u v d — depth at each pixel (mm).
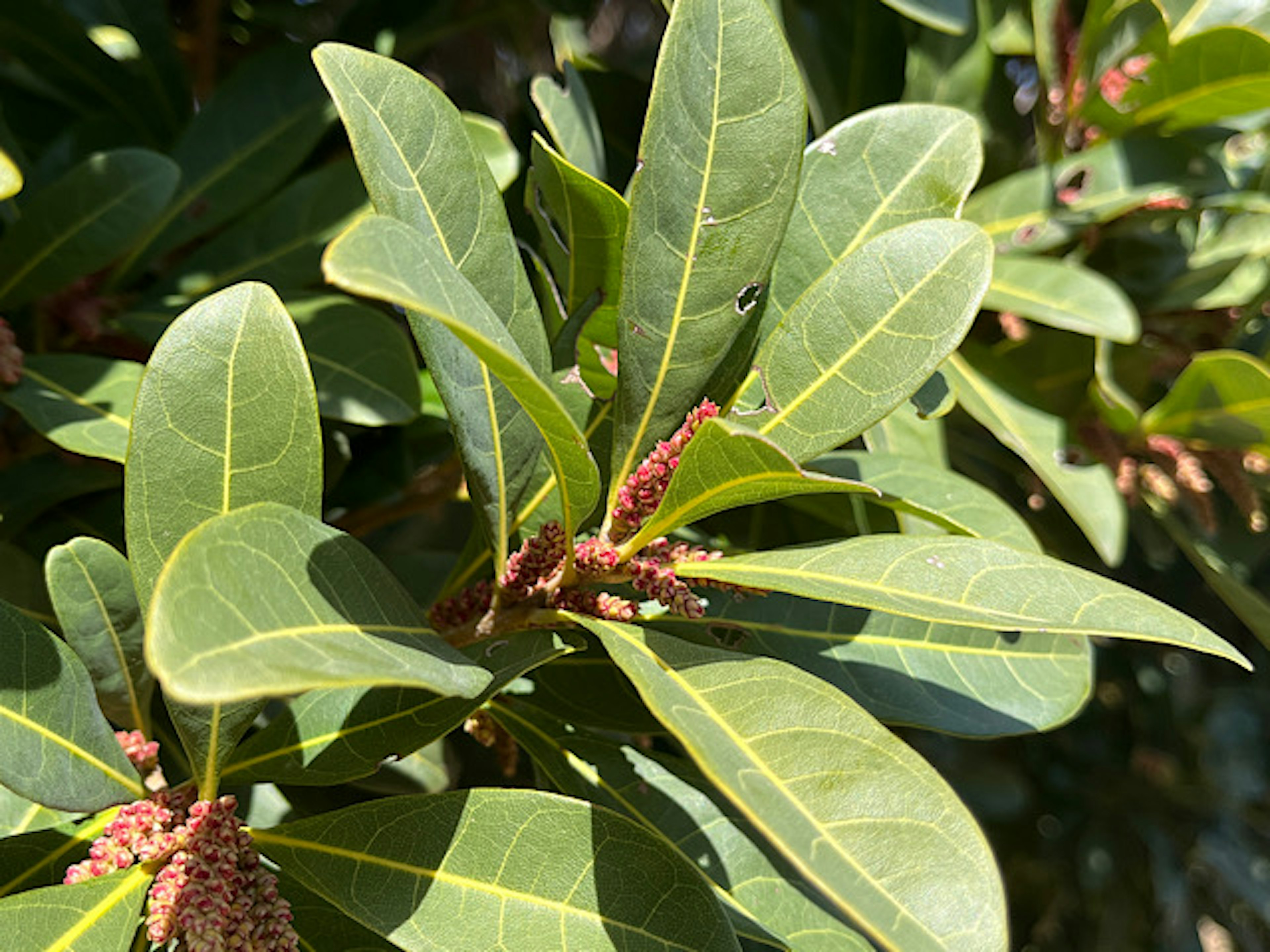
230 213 361
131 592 220
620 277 256
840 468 292
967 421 418
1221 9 405
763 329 254
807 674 185
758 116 224
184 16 532
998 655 269
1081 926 737
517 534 254
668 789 254
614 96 433
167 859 205
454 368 206
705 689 186
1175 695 733
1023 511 469
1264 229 422
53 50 413
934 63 389
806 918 246
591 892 208
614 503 224
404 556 365
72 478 317
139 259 350
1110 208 373
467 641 224
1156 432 373
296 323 301
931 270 223
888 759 175
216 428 202
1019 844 736
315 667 156
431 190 210
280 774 222
